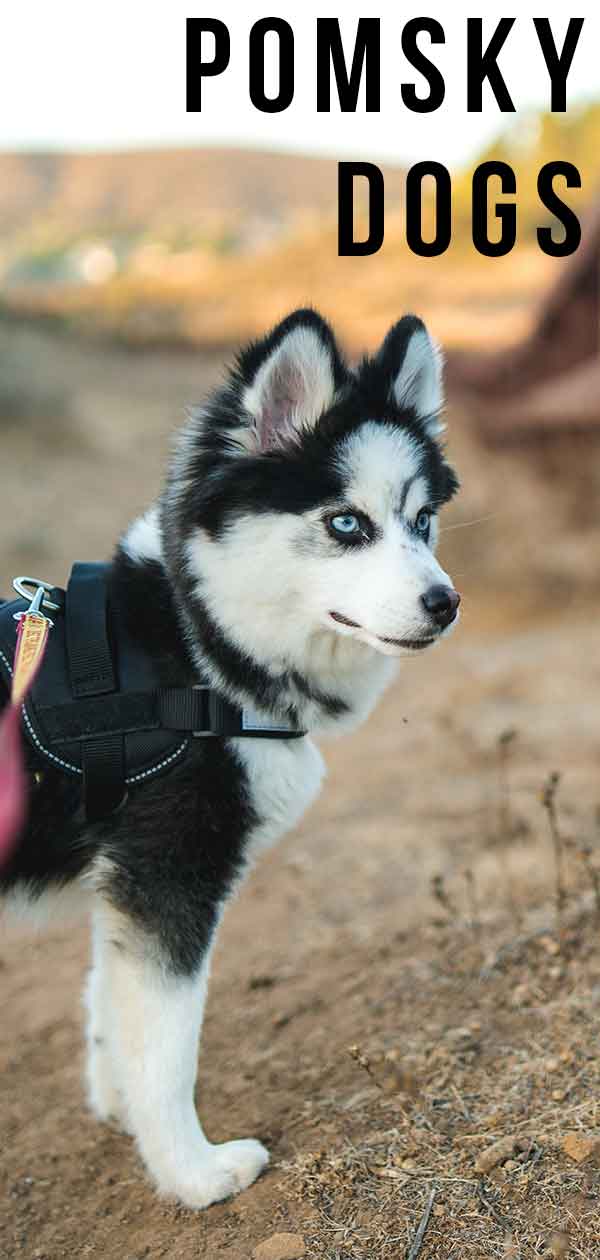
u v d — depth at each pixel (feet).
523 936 3.82
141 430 14.73
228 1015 3.76
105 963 3.26
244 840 3.22
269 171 102.63
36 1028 3.84
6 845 3.16
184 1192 3.19
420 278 26.50
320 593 3.17
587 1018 3.47
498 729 5.60
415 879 4.30
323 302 26.04
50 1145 3.45
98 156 106.93
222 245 60.44
